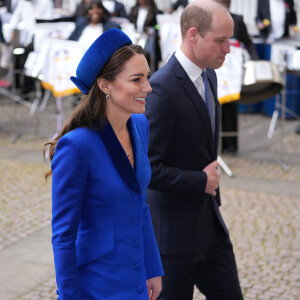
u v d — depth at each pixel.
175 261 6.62
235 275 6.93
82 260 4.86
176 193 6.41
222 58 6.47
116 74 4.72
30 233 12.75
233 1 32.41
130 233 4.93
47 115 23.06
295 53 18.22
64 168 4.67
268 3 25.08
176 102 6.35
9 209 14.15
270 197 15.09
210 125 6.54
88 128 4.80
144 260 5.38
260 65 15.59
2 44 21.67
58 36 20.33
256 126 22.98
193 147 6.48
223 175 17.00
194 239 6.61
